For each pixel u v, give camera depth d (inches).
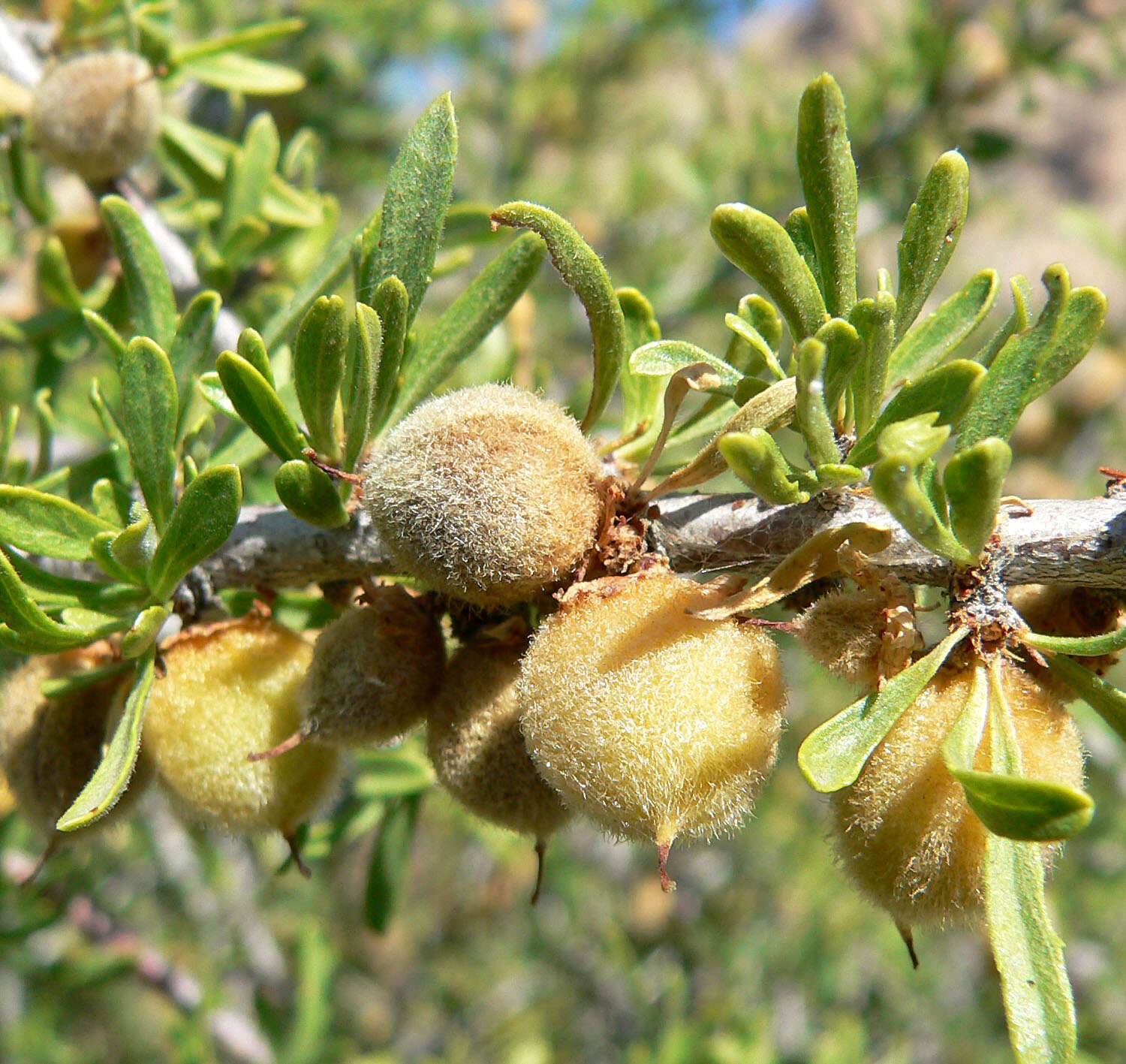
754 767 2.5
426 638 2.8
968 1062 8.2
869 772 2.5
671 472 3.1
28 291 5.0
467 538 2.5
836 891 7.9
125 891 7.3
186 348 3.1
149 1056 9.0
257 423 2.7
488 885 9.6
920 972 8.1
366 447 2.9
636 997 7.4
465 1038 7.8
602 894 8.8
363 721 2.7
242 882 7.6
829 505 2.7
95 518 2.8
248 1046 6.4
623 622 2.5
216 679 2.9
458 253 4.2
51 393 4.5
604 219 8.3
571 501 2.6
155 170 5.9
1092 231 7.6
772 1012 7.2
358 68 7.4
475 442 2.5
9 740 3.0
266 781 2.9
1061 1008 2.3
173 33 4.2
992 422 2.5
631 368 2.6
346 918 9.8
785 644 5.7
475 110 8.9
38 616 2.6
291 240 4.5
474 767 2.7
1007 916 2.3
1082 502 2.6
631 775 2.4
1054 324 2.5
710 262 7.0
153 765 2.9
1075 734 2.5
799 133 2.5
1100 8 6.7
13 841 5.1
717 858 8.5
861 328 2.5
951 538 2.3
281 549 2.9
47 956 6.0
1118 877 7.8
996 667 2.5
